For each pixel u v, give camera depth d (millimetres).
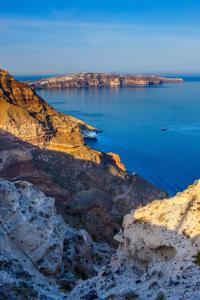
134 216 29422
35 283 28625
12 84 95938
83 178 79750
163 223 27297
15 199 35750
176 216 27141
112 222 64125
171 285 22812
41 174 73000
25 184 38500
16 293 24359
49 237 35281
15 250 32844
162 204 28766
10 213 34781
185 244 25297
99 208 65312
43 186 71625
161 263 25359
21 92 95875
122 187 80188
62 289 30297
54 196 70062
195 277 22641
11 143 77438
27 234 34469
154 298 22031
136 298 22609
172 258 25578
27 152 75625
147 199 80125
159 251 27047
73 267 37781
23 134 81938
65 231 41250
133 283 25500
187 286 22078
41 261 34000
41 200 37969
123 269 28781
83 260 39875
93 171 81625
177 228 26406
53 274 34094
